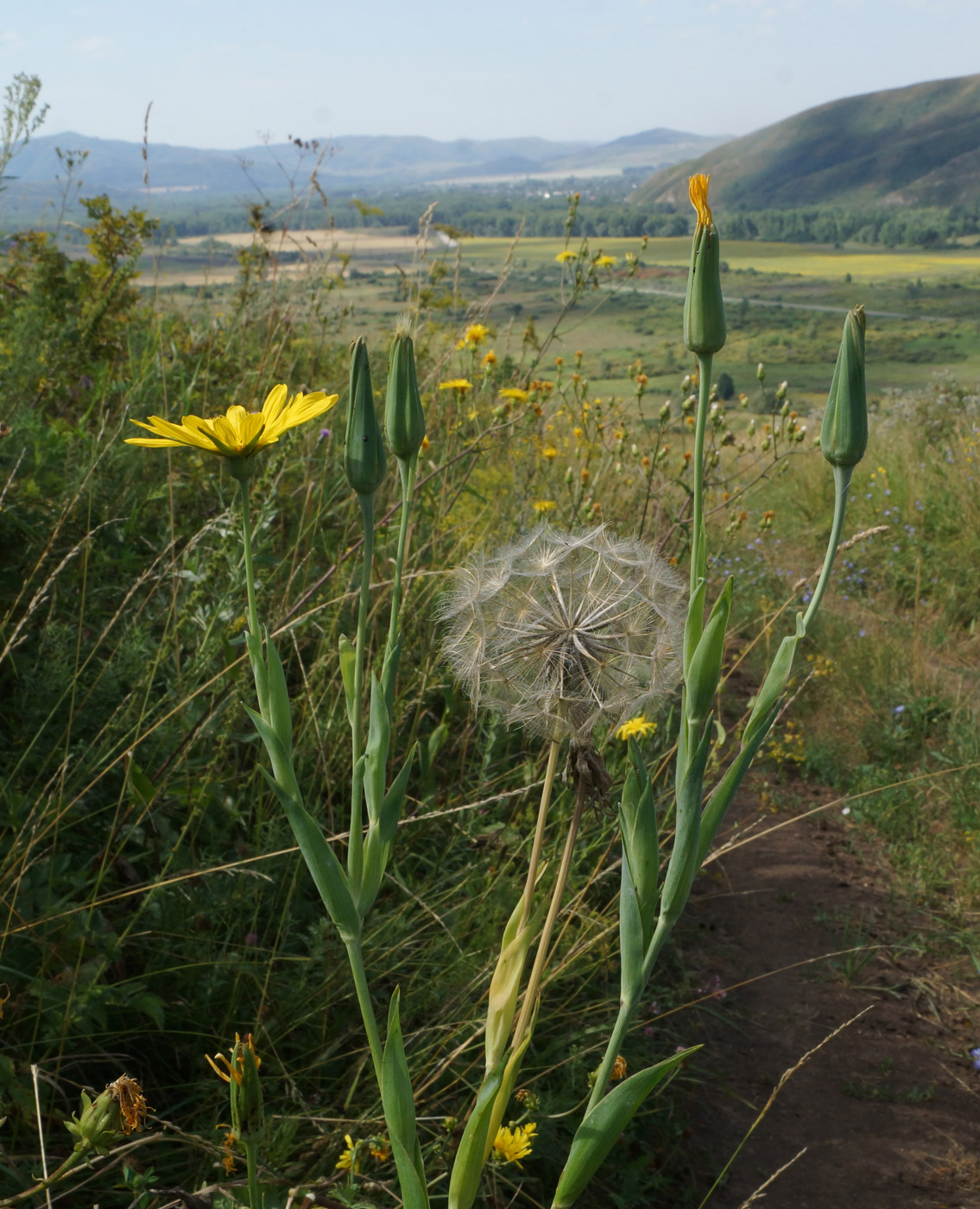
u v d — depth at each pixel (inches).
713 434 138.3
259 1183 63.6
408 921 103.0
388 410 46.6
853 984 147.6
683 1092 122.6
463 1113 87.0
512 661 48.6
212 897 96.9
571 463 197.8
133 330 203.5
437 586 133.1
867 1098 126.6
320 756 114.3
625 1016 43.6
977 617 281.3
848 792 205.6
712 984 143.5
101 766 102.7
